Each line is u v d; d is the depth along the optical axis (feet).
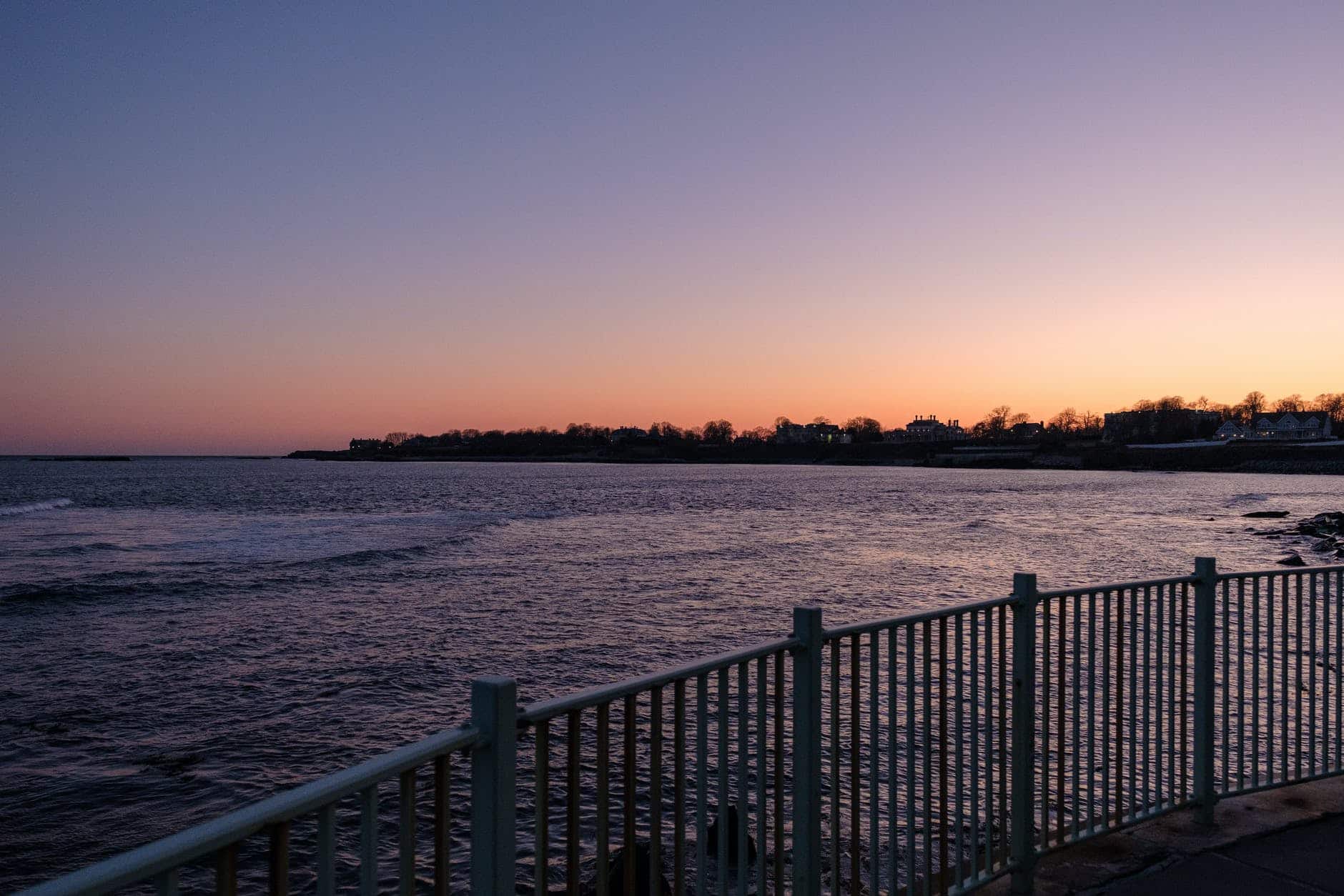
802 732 10.31
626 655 60.54
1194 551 131.75
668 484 451.12
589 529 171.32
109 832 32.50
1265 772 30.04
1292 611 62.28
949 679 43.27
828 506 256.73
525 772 36.55
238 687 52.42
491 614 76.13
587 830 30.60
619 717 43.09
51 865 29.99
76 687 52.44
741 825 9.60
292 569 106.83
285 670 56.39
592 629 69.41
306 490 360.28
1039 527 180.04
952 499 299.38
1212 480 481.05
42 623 72.23
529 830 31.32
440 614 76.02
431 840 31.42
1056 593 13.78
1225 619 16.07
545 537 153.38
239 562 113.19
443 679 54.29
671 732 37.91
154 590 89.30
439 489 374.02
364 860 5.85
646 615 75.97
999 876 12.79
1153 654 47.11
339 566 109.91
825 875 23.62
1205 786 15.23
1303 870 13.44
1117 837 14.67
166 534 158.20
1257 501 278.87
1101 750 34.50
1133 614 15.01
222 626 70.85
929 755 12.08
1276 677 42.63
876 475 627.05
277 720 45.91
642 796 32.45
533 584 94.38
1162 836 14.71
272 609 78.54
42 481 453.58
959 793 12.53
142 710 47.52
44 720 45.60
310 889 28.19
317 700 49.57
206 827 4.85
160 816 33.88
